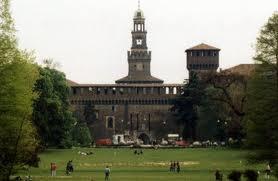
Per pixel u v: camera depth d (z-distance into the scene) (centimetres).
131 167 13675
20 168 9069
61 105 17538
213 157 16288
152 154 18238
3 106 7881
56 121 17250
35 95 8625
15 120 8062
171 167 12644
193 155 17262
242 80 18688
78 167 13675
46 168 13138
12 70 7931
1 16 7950
